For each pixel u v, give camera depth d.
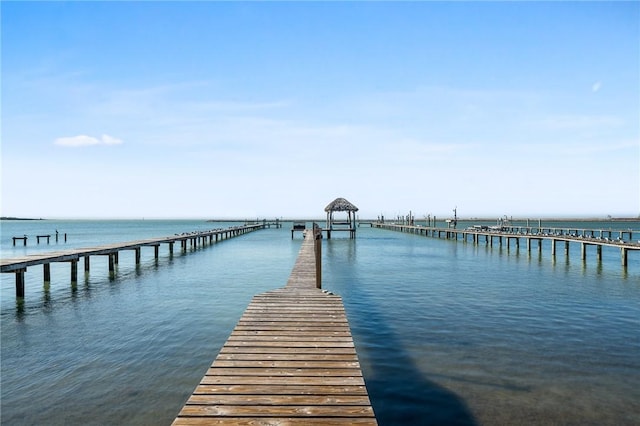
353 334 9.12
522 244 38.59
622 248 20.22
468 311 11.24
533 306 11.84
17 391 6.32
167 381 6.65
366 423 3.82
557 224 107.00
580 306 11.86
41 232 72.38
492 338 8.84
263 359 5.45
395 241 41.03
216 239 41.03
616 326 9.77
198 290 14.55
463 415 5.58
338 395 4.38
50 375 6.91
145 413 5.64
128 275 18.36
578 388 6.39
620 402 5.93
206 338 8.88
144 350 8.12
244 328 6.91
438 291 14.20
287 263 22.84
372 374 6.92
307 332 6.69
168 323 10.09
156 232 70.38
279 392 4.44
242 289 14.75
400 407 5.80
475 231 36.59
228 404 4.15
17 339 8.89
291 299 9.21
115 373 6.98
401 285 15.43
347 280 16.62
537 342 8.57
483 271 19.31
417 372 7.00
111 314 11.05
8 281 16.98
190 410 4.02
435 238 45.84
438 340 8.70
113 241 43.97
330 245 35.97
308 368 5.15
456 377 6.79
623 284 15.68
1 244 40.88
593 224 107.00
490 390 6.32
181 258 25.67
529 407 5.78
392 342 8.56
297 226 45.78
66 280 17.11
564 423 5.36
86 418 5.52
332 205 45.78
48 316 10.91
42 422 5.43
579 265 21.81
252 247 34.22
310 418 3.89
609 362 7.45
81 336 9.07
